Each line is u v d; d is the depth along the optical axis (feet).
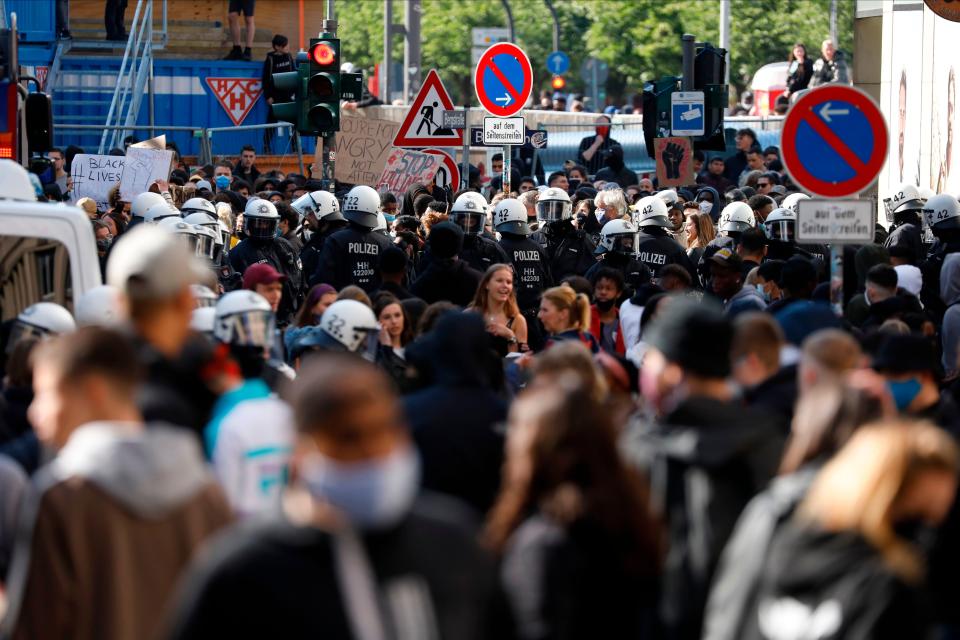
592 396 47.50
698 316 52.01
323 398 35.53
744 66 582.35
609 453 46.11
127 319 51.39
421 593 35.86
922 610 40.88
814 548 41.47
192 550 44.52
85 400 45.96
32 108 136.36
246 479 50.78
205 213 142.41
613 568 45.62
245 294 65.05
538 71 629.51
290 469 37.73
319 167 280.31
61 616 43.80
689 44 178.60
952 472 41.55
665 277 111.34
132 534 44.09
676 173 177.78
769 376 63.21
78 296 75.05
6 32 126.11
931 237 163.43
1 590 50.70
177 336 51.83
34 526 44.04
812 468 45.50
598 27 590.14
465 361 58.59
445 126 163.22
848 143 88.63
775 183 217.77
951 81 195.00
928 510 41.65
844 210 88.94
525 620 44.47
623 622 46.11
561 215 143.95
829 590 41.04
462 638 36.27
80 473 44.11
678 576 50.55
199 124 286.46
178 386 51.96
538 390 49.37
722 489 50.57
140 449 44.19
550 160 303.27
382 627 35.35
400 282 119.03
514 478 46.93
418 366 61.21
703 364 51.75
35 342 63.87
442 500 57.00
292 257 139.54
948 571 55.21
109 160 188.85
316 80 173.06
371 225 134.41
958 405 76.95
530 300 136.87
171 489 44.29
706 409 51.34
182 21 299.79
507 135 155.63
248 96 249.14
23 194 83.35
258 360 64.64
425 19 640.58
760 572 42.78
